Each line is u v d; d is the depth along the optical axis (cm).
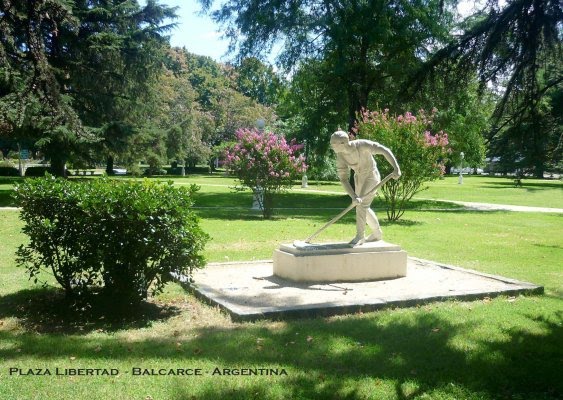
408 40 2375
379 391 443
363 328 604
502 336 589
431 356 525
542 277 928
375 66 2600
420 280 854
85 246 646
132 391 434
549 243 1372
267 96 2811
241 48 2539
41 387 439
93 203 623
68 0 2156
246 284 807
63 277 691
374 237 911
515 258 1128
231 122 6500
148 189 674
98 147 2770
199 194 2783
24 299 714
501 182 4688
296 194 2928
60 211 659
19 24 959
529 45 577
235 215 1916
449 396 439
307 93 2764
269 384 451
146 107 3272
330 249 844
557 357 532
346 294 750
